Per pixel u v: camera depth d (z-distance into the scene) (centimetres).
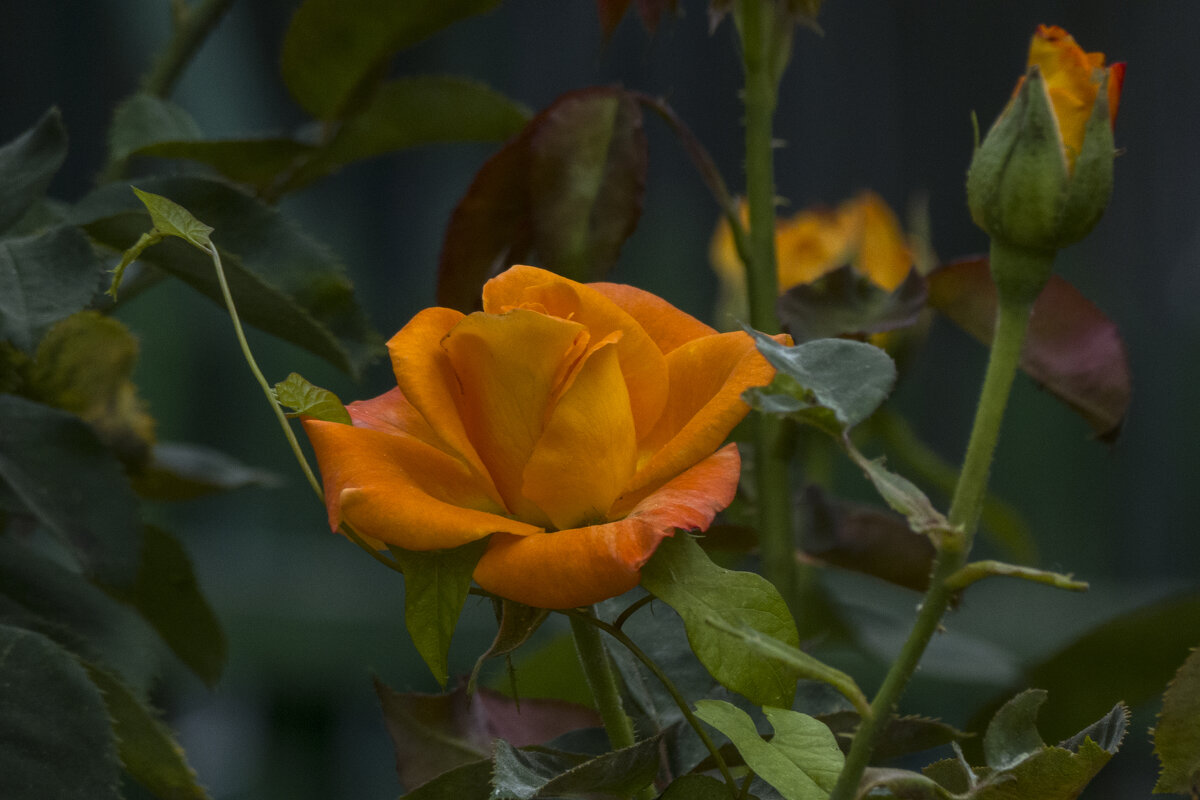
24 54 258
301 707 264
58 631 117
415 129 147
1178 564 263
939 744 109
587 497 103
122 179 135
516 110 146
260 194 144
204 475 150
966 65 264
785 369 101
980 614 248
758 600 102
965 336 264
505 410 103
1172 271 262
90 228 116
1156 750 106
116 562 114
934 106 265
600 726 112
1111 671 135
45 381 122
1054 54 103
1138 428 265
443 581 102
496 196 120
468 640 246
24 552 121
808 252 153
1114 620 130
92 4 260
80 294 110
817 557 128
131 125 135
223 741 258
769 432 121
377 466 103
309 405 104
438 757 113
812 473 160
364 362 117
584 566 101
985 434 102
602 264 119
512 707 115
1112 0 258
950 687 218
